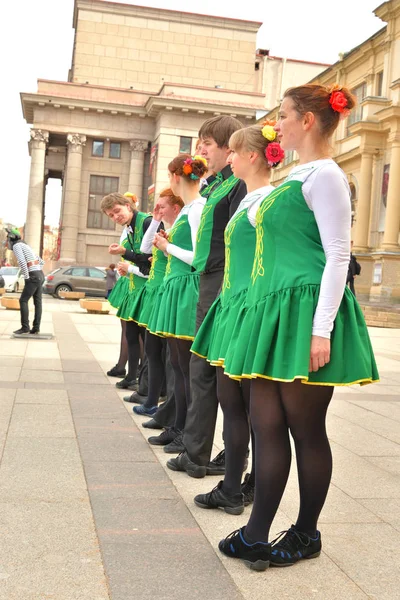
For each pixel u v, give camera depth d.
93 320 17.98
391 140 27.22
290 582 2.71
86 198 46.44
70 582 2.59
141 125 46.06
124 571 2.72
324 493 2.91
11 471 3.96
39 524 3.17
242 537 2.87
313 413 2.81
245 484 3.69
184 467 4.13
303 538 2.94
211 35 50.22
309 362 2.63
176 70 50.16
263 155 3.35
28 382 7.12
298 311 2.70
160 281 5.49
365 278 28.38
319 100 2.83
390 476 4.29
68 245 45.66
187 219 4.55
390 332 19.53
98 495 3.65
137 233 6.55
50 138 47.59
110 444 4.72
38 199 45.25
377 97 28.72
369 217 29.20
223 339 3.09
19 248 11.98
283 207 2.79
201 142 4.13
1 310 19.88
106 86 46.16
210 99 44.31
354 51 32.03
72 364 8.73
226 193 3.91
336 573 2.82
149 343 5.62
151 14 49.66
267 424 2.82
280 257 2.80
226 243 3.29
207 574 2.74
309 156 2.89
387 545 3.14
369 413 6.43
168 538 3.10
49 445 4.59
